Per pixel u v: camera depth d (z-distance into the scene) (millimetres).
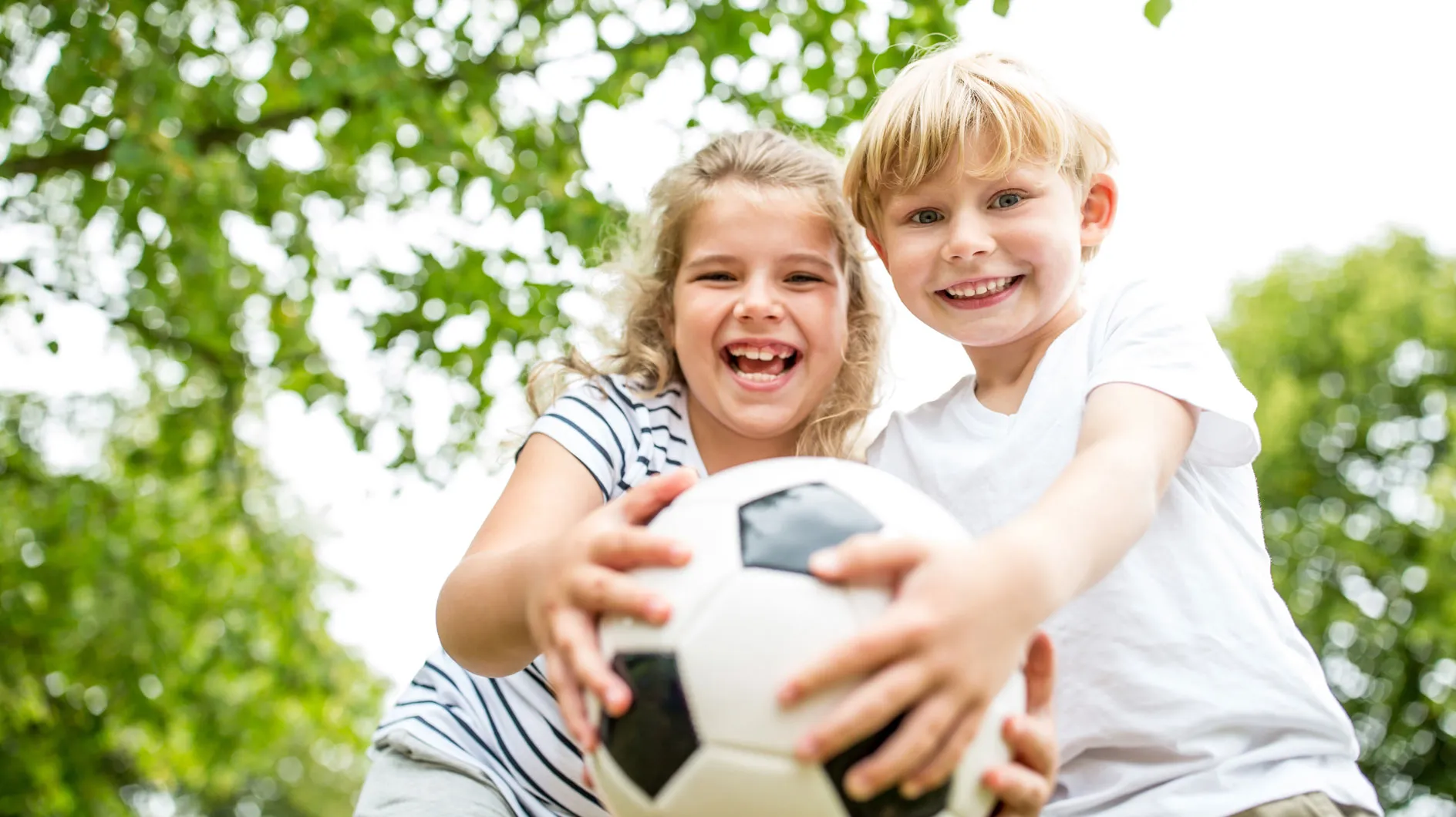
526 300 5613
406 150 5770
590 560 1388
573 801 2211
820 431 2514
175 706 8609
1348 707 16578
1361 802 1863
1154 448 1747
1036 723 1417
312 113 5801
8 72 5816
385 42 5621
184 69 5805
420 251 5695
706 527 1396
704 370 2373
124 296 6742
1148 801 1864
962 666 1245
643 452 2322
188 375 7137
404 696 2359
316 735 9961
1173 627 1926
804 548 1342
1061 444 2029
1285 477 17844
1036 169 2109
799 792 1248
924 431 2307
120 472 8836
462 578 1733
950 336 2170
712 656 1283
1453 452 17203
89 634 8219
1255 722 1883
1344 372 18312
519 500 2084
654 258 2611
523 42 5879
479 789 2146
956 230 2098
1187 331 1957
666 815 1314
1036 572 1337
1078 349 2094
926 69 2227
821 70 5215
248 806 25453
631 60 5414
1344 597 17047
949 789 1325
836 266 2432
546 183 5352
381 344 5766
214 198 5844
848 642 1225
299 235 6309
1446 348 17797
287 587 8477
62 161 5645
